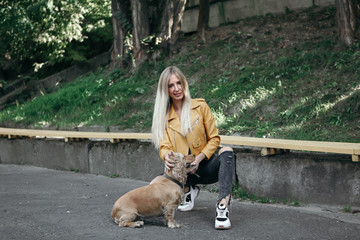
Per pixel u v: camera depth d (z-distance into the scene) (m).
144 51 11.89
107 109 10.48
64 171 7.67
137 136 6.38
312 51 9.17
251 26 12.11
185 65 11.23
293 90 8.11
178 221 3.88
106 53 15.23
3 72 17.12
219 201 3.61
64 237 3.38
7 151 9.00
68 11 14.04
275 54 9.81
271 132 6.98
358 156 4.08
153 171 6.27
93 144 7.26
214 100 8.93
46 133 8.05
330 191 4.35
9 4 13.03
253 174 4.98
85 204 4.73
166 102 3.94
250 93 8.62
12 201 4.98
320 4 11.78
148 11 12.05
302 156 4.66
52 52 15.06
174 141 3.89
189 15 14.20
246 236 3.35
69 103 11.65
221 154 3.87
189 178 4.11
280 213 4.12
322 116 6.98
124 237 3.34
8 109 13.30
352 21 8.93
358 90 7.23
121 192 5.49
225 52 10.83
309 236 3.30
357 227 3.54
